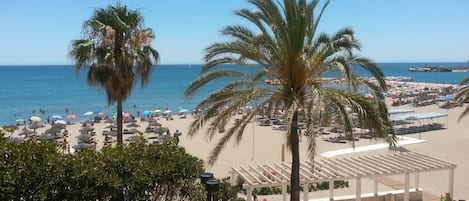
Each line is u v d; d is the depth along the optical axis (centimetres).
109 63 1920
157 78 16550
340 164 2173
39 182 834
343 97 1258
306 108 1204
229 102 1372
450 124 4881
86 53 1928
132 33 2012
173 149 1116
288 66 1311
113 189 918
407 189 2095
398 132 4347
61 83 13338
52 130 4069
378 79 1299
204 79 1389
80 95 9438
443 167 2114
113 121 5175
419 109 6366
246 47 1324
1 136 892
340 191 2397
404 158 2273
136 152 1044
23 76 17975
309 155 1131
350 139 1281
